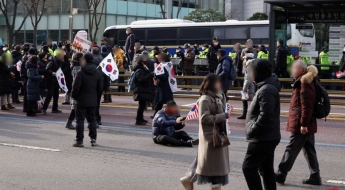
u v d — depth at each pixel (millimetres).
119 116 20125
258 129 8055
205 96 8359
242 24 36406
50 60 20531
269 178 8562
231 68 18453
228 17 67438
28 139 15039
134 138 15234
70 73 21641
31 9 49750
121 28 41000
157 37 39469
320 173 10977
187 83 28828
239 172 11070
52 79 20562
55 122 18484
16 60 25156
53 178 10555
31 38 61844
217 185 8375
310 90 9398
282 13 26359
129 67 29953
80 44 22484
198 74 32719
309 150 9992
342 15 25562
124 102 25281
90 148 13734
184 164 11844
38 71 20344
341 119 18953
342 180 10398
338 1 23953
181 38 38562
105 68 17094
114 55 27000
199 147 8461
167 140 13914
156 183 10195
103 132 16312
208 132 8320
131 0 60688
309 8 25844
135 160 12266
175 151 13312
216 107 8328
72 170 11250
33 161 12109
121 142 14586
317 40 26875
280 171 9914
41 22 61094
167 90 17062
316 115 9641
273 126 8148
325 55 26797
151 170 11273
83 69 13695
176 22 39344
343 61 25547
